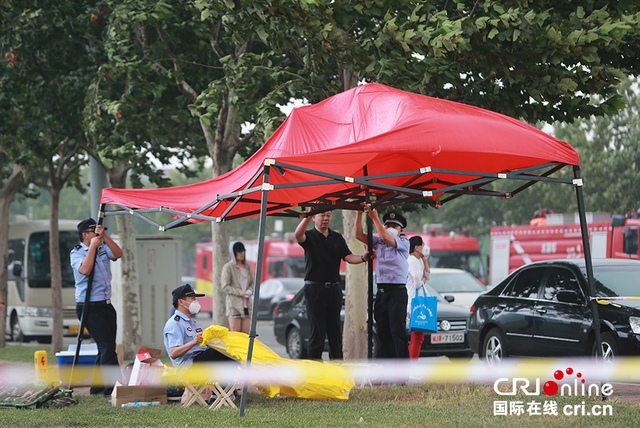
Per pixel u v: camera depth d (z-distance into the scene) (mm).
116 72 54625
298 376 34406
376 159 34969
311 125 34688
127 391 34469
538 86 41656
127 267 64500
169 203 38250
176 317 35750
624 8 40219
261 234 30500
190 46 56688
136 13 51594
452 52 42625
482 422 28328
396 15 42500
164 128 59094
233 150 55156
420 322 40469
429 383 38938
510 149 31891
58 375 40469
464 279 70250
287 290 124125
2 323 78438
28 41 57500
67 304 87438
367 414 30391
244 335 35219
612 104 42438
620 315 37125
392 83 42312
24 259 89062
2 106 62781
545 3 40250
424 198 39656
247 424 28391
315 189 37188
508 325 44000
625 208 129375
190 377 34125
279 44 43781
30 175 78875
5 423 29812
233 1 42812
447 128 31328
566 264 42375
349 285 46469
